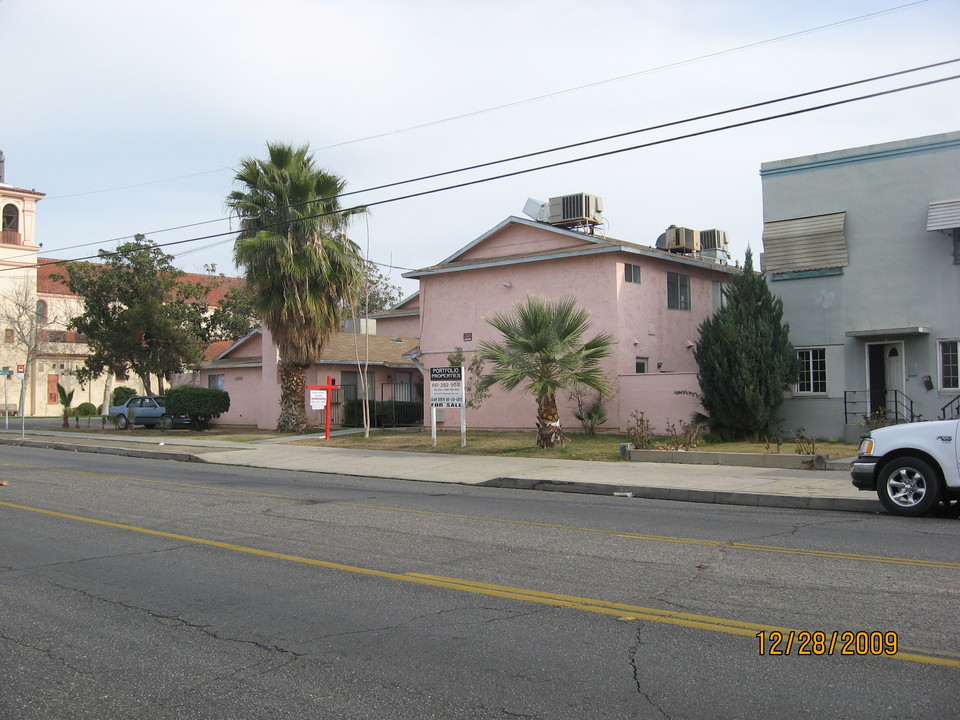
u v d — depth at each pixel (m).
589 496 14.98
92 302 40.09
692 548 9.41
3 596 7.66
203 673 5.59
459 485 17.03
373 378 36.53
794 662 5.55
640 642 6.02
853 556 8.79
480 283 28.88
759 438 22.23
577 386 25.80
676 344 28.39
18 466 20.59
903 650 5.72
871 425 20.97
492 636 6.25
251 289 29.03
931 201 20.89
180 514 12.43
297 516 12.20
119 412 37.62
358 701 5.05
